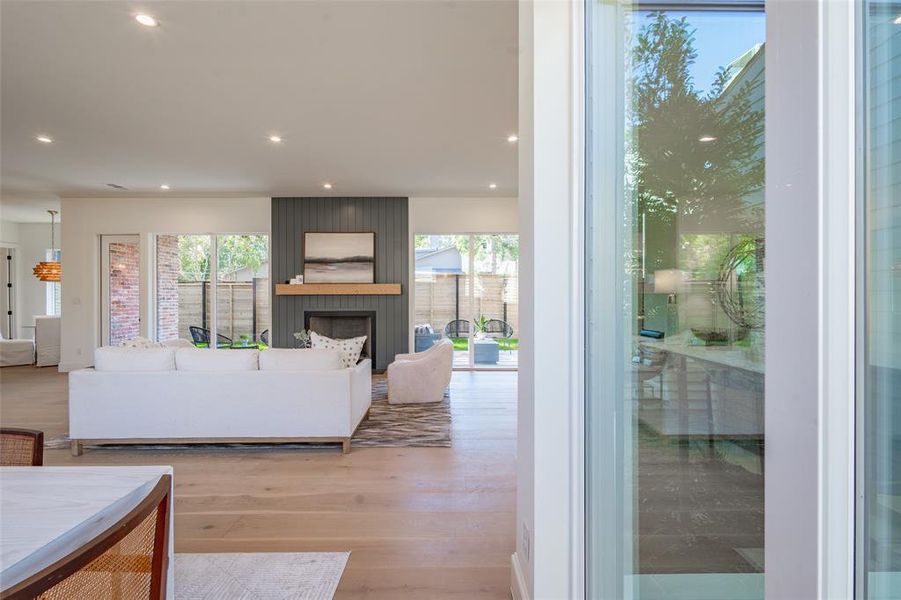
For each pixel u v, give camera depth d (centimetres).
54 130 425
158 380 348
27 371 716
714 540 74
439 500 265
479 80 327
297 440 349
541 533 143
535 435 143
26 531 92
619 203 114
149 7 246
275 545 217
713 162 72
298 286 700
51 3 243
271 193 691
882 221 43
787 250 50
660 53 91
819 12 46
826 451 47
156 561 84
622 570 114
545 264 143
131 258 741
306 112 385
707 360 75
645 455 101
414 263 728
